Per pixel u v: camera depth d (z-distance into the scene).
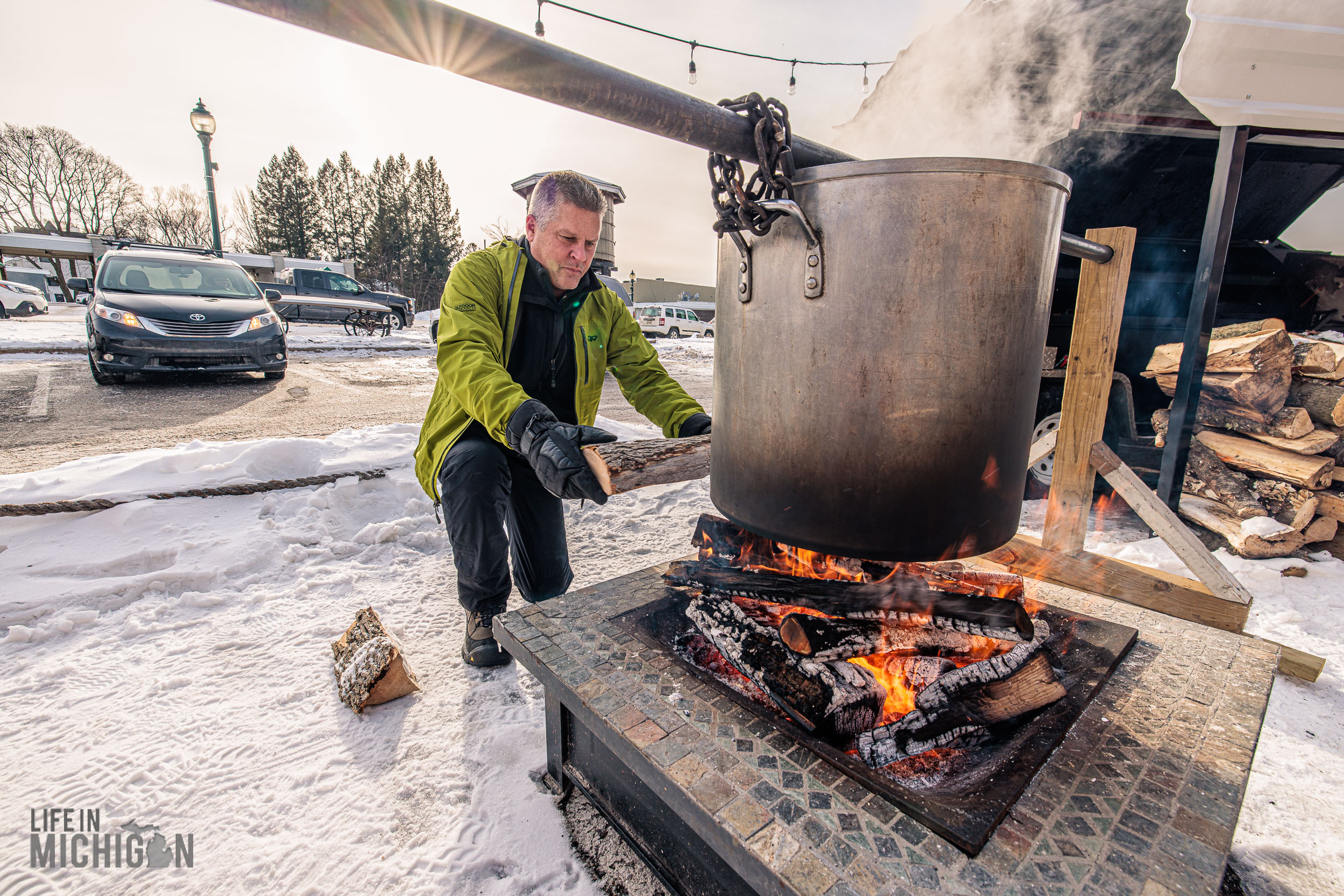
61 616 2.05
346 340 13.77
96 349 6.61
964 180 0.83
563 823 1.34
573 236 1.75
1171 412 3.17
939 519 0.92
